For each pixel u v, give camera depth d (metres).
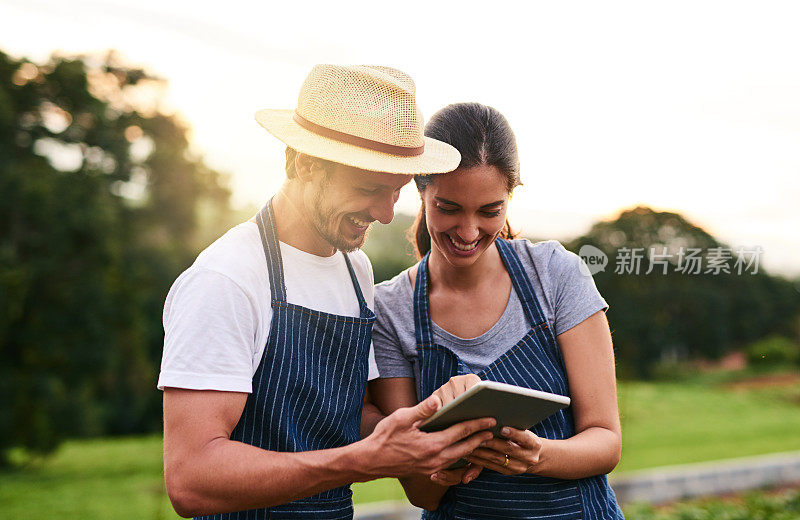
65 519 14.02
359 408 2.17
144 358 25.83
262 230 2.02
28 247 22.48
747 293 7.52
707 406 23.69
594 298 2.23
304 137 1.94
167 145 31.64
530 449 1.94
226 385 1.80
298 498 1.83
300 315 1.98
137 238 29.64
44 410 22.14
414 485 2.28
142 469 20.69
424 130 2.21
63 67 25.30
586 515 2.16
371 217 1.99
